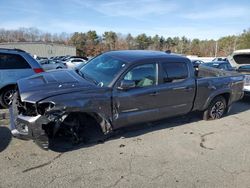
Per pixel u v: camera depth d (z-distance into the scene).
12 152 4.25
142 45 106.12
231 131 5.83
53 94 4.03
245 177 3.88
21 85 4.40
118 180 3.63
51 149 4.43
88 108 4.25
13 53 6.58
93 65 5.32
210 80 6.11
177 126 5.96
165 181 3.67
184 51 100.88
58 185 3.45
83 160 4.13
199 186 3.59
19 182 3.47
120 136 5.15
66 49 60.25
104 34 99.38
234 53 9.77
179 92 5.44
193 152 4.63
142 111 4.95
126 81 4.57
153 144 4.88
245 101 9.04
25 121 3.92
